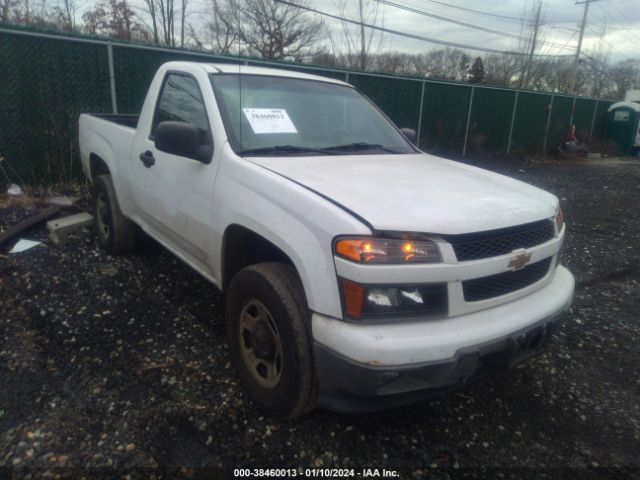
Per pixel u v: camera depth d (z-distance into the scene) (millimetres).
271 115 3328
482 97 14109
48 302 3773
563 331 3928
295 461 2398
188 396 2807
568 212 8414
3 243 4656
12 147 6379
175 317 3684
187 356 3195
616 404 3055
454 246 2223
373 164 3107
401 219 2174
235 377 3002
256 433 2555
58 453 2342
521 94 15398
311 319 2279
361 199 2330
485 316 2322
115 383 2887
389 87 11531
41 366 3006
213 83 3311
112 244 4602
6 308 3656
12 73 6230
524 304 2498
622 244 6555
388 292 2117
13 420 2533
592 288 4910
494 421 2812
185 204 3240
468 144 14297
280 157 2998
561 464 2521
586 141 18797
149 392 2824
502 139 15508
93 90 6922
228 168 2867
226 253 2951
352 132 3672
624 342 3816
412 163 3311
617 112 19859
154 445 2432
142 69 7363
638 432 2805
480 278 2318
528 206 2613
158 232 3857
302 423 2650
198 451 2412
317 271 2203
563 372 3365
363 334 2068
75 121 6832
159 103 3820
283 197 2445
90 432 2488
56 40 6473
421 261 2133
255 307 2684
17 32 6145
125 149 4164
